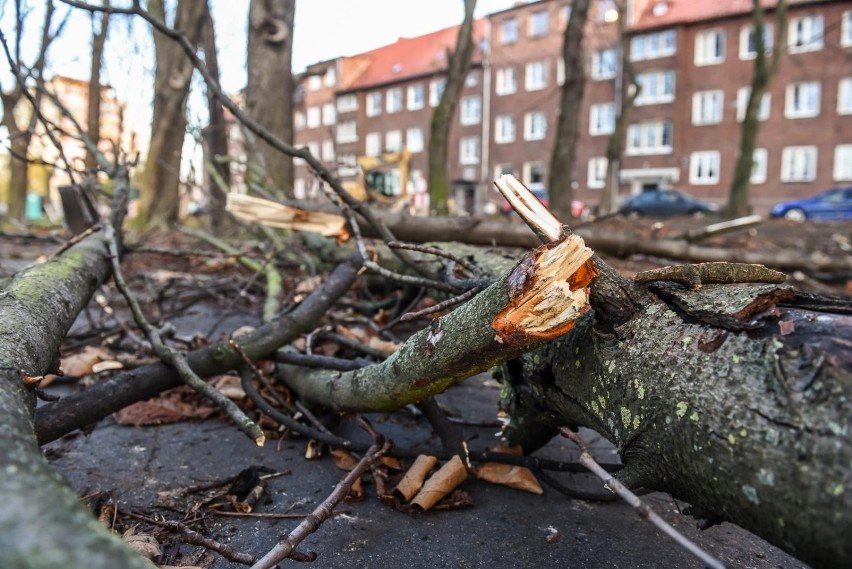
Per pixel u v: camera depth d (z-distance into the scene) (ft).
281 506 5.72
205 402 8.33
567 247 3.90
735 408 3.30
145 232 29.84
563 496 6.07
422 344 4.79
